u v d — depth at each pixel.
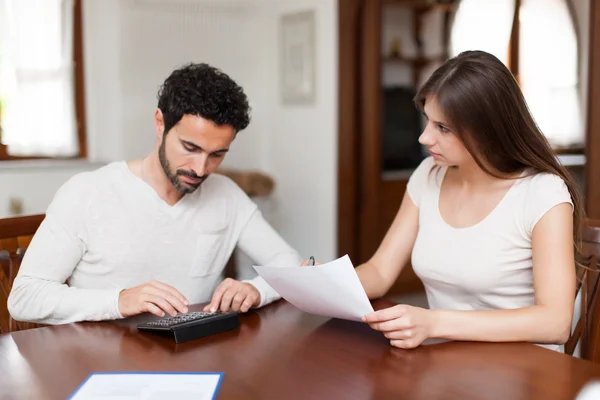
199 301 1.79
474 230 1.57
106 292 1.46
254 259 1.87
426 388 1.09
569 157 3.11
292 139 4.50
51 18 3.98
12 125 3.94
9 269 1.69
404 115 4.60
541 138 1.50
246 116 1.54
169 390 1.08
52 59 4.02
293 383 1.11
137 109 4.25
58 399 1.05
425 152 4.73
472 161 1.54
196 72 1.50
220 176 1.86
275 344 1.30
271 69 4.64
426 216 1.68
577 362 1.20
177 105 1.48
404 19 4.86
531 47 3.54
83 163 4.08
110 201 1.65
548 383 1.11
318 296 1.36
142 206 1.67
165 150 1.55
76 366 1.19
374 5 3.97
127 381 1.11
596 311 1.56
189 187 1.58
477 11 4.31
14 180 3.85
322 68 4.16
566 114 3.20
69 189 1.64
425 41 4.94
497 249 1.53
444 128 1.46
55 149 4.08
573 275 1.40
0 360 1.22
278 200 4.68
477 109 1.41
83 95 4.14
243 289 1.54
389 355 1.24
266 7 4.62
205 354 1.25
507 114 1.43
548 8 3.40
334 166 4.12
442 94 1.43
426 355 1.24
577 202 1.52
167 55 4.34
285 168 4.59
